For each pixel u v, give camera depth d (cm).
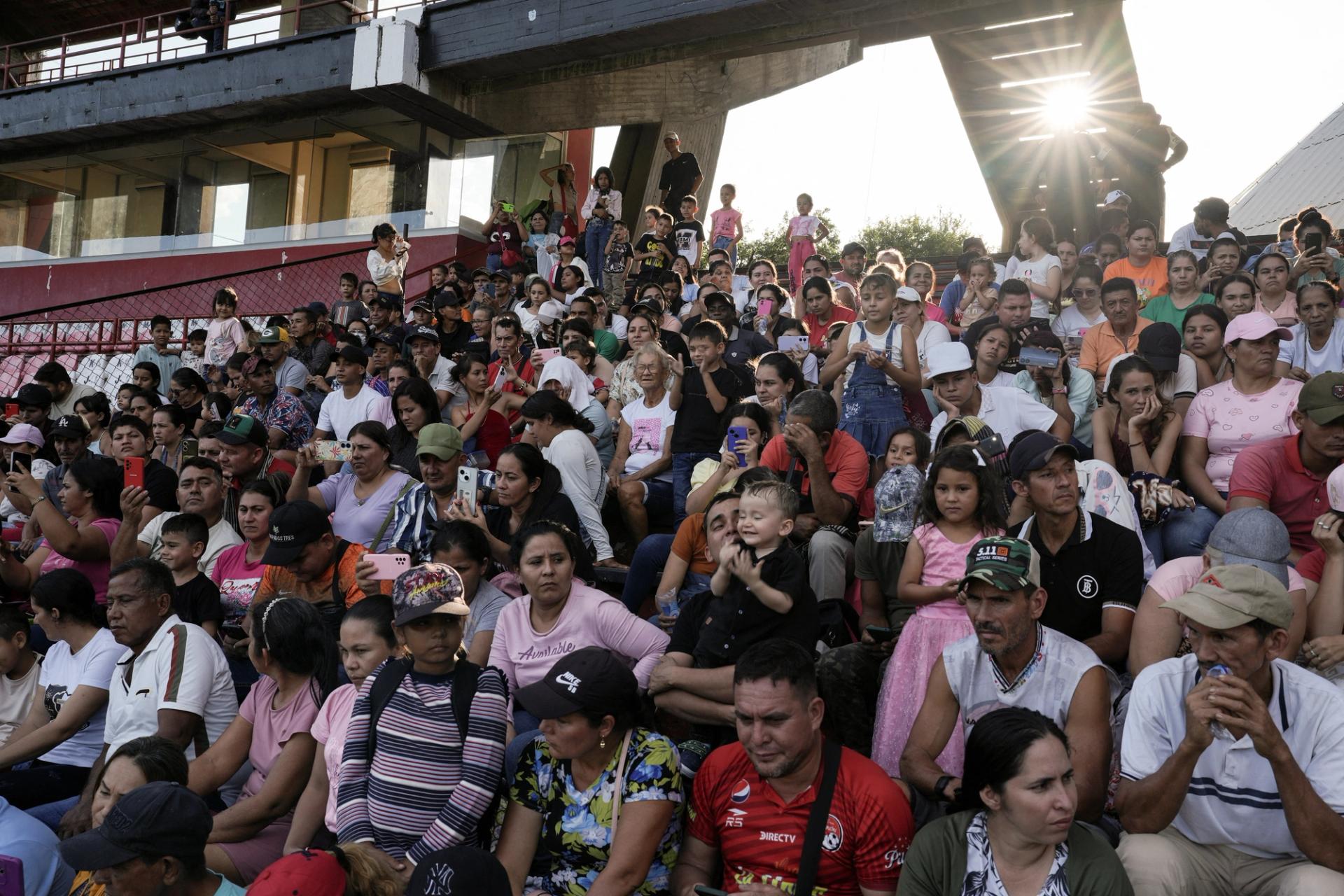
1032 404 636
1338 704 350
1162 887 352
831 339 911
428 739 411
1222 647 347
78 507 740
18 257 2181
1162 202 1283
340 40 1714
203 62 1877
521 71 1639
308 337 1195
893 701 448
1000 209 1705
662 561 621
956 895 335
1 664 577
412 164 1803
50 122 2048
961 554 470
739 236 1584
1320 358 696
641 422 794
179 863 356
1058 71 1438
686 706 467
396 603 420
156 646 521
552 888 395
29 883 401
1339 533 423
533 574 490
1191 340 677
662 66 1939
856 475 608
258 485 626
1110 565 448
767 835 376
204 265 1975
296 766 467
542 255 1596
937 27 1320
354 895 341
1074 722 384
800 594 462
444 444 648
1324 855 333
